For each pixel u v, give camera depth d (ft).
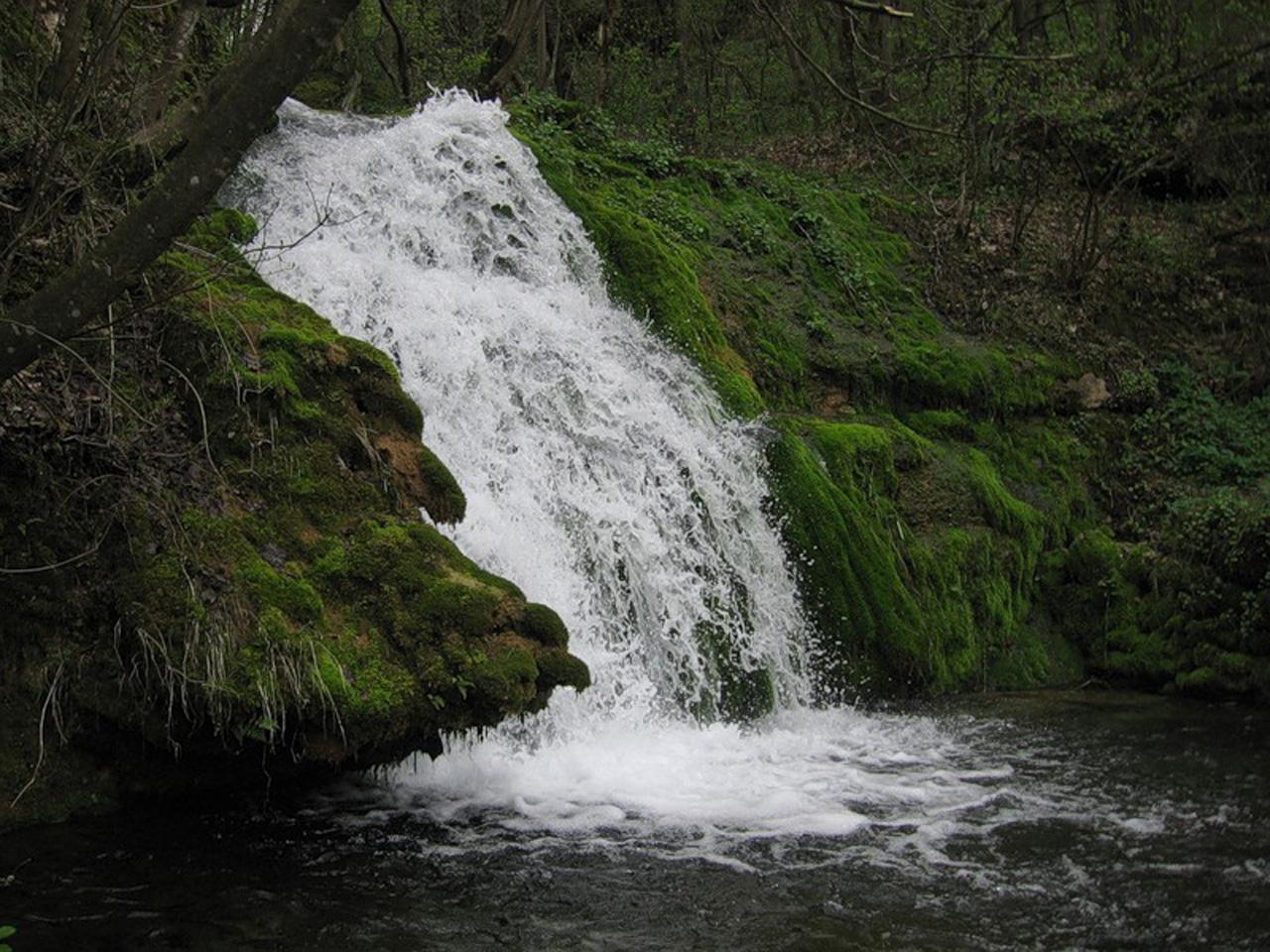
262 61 16.69
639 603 31.40
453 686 22.20
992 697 37.29
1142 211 60.39
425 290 33.27
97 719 21.81
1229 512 39.88
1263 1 56.18
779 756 29.14
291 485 23.49
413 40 64.18
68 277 17.84
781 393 41.63
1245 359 52.34
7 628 21.36
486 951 18.29
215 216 30.37
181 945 17.85
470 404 31.42
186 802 23.04
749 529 35.55
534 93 48.67
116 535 21.99
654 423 35.14
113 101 27.50
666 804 25.03
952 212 56.08
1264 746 31.30
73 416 22.33
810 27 72.64
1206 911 20.61
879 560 36.96
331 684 21.09
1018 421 46.57
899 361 44.57
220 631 20.92
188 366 23.89
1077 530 44.34
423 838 22.40
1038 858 22.90
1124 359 50.80
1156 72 58.08
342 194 35.29
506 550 28.66
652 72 71.56
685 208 45.98
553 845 22.48
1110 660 40.01
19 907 18.69
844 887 21.25
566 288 38.24
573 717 27.96
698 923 19.54
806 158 63.41
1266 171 56.85
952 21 52.95
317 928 18.66
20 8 29.91
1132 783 27.78
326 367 25.16
